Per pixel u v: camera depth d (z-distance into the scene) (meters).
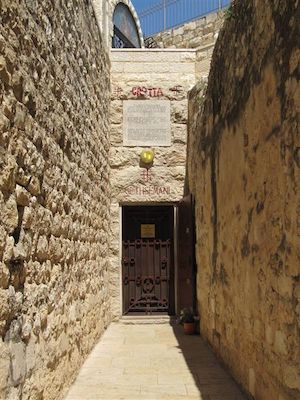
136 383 4.57
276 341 3.13
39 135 3.27
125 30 11.99
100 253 6.96
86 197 5.57
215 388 4.39
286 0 2.93
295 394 2.77
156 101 8.72
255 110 3.67
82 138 5.29
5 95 2.55
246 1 4.03
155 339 6.81
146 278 8.80
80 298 5.02
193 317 7.19
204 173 6.37
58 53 3.98
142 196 8.54
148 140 8.65
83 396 4.16
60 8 4.09
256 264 3.66
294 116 2.75
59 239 3.92
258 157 3.59
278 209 3.07
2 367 2.44
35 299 3.12
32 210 3.07
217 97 5.40
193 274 7.32
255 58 3.68
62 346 3.99
